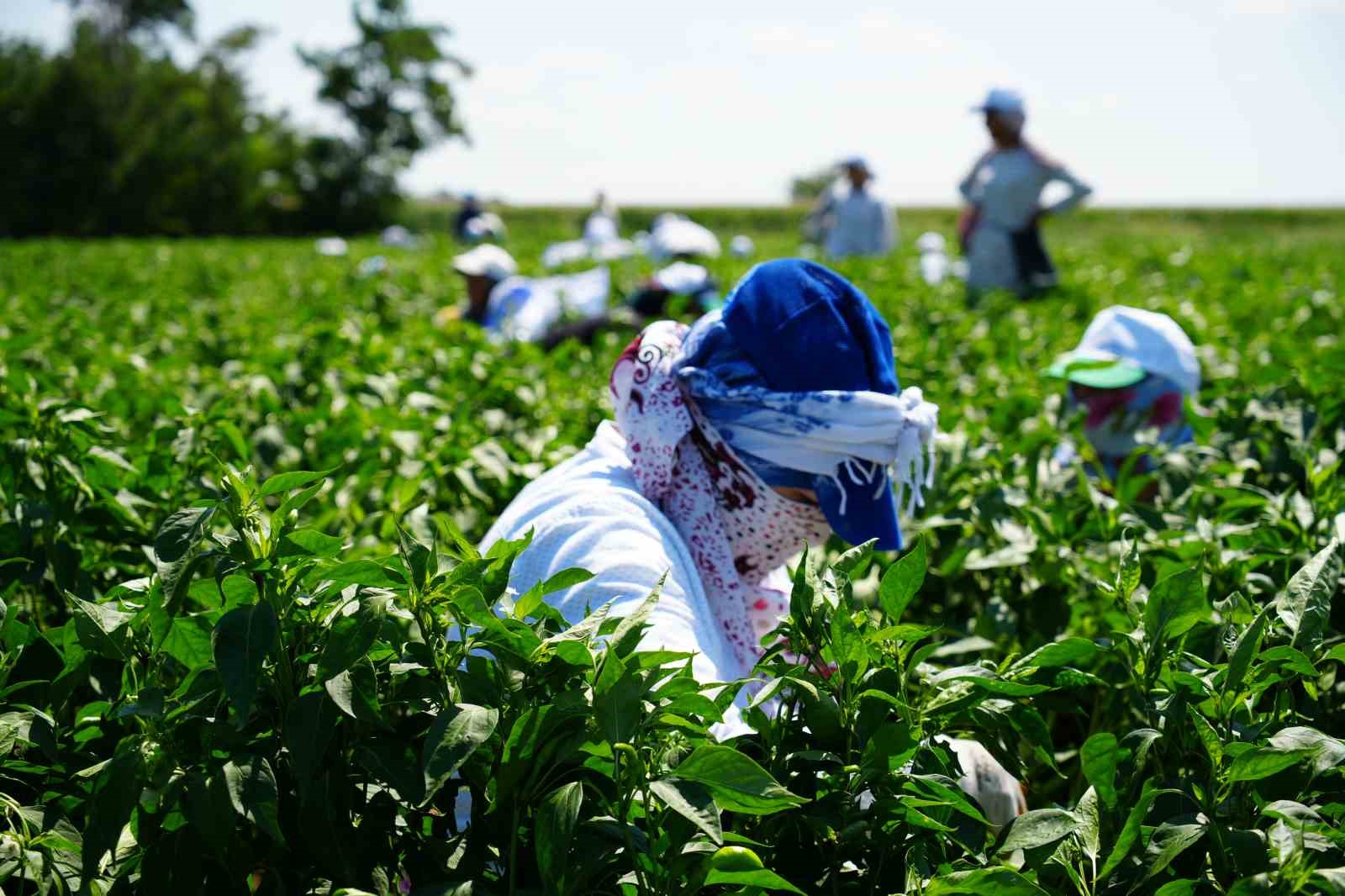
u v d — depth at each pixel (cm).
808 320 230
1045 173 1088
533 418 485
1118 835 188
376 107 7012
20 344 520
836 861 178
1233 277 1197
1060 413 417
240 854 174
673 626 214
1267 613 225
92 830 157
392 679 176
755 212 6331
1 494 323
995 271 1115
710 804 154
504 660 171
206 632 179
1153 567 285
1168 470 351
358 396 487
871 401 225
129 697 179
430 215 7681
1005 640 296
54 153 5738
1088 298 966
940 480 352
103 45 7562
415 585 173
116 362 582
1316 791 199
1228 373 533
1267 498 304
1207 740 179
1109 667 275
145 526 326
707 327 239
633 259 1379
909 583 184
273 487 174
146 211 5872
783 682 178
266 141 6869
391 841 179
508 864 175
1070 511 330
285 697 169
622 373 238
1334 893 153
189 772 162
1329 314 811
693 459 240
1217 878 179
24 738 188
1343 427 408
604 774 170
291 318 903
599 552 221
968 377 610
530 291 924
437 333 716
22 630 211
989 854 187
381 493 393
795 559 323
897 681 182
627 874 168
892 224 1697
